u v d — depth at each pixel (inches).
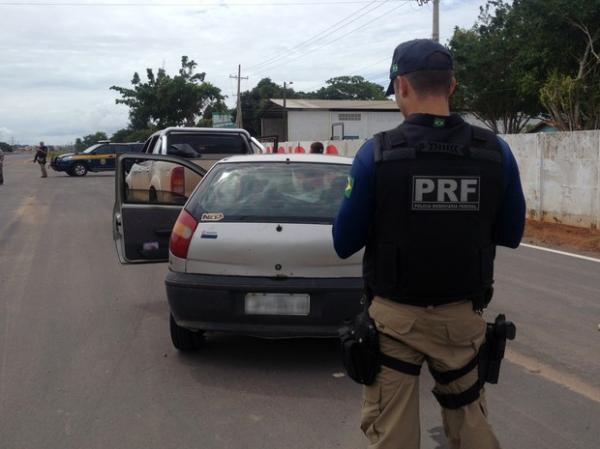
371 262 92.5
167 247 232.4
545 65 872.9
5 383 170.7
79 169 1312.7
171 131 422.6
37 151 1263.5
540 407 157.5
